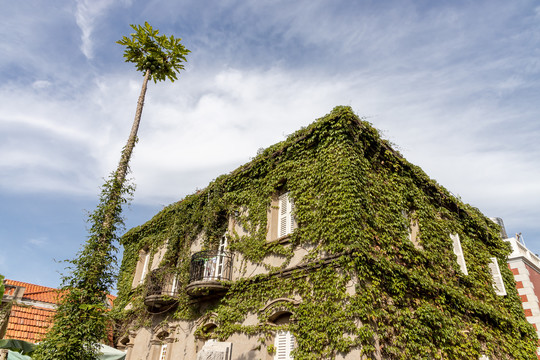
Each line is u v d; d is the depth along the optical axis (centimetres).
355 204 984
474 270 1382
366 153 1156
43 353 948
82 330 977
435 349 971
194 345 1219
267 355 1000
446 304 1113
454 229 1375
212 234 1382
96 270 1052
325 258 975
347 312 866
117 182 1176
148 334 1462
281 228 1207
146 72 1444
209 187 1495
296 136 1251
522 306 1616
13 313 1741
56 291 1052
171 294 1430
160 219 1772
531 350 1343
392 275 985
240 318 1121
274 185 1256
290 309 998
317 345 889
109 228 1109
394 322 917
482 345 1161
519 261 1766
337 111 1155
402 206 1179
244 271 1205
